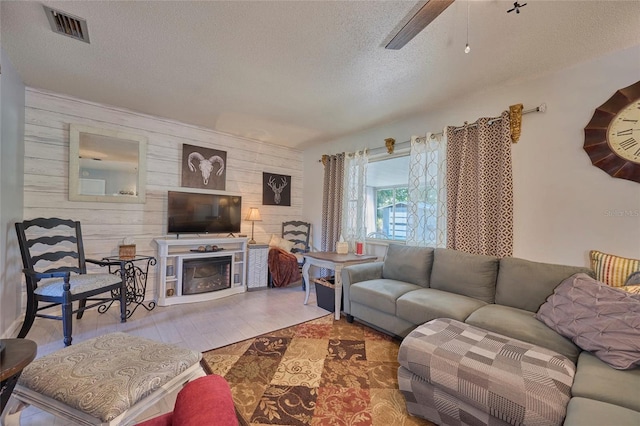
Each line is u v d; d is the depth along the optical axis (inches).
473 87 105.5
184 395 34.8
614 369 51.2
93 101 124.1
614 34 73.9
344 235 167.0
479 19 68.7
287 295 155.2
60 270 107.1
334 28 72.9
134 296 126.4
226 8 66.3
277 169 193.6
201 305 135.7
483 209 106.3
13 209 99.3
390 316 98.6
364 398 68.7
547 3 63.3
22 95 106.0
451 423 56.6
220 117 142.3
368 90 109.0
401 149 142.3
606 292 64.1
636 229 78.7
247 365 82.4
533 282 84.0
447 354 58.3
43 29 74.5
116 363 49.4
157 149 143.5
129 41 79.7
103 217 129.1
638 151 78.1
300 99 118.3
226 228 162.7
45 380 44.6
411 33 68.1
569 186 90.3
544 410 44.9
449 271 102.4
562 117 91.7
